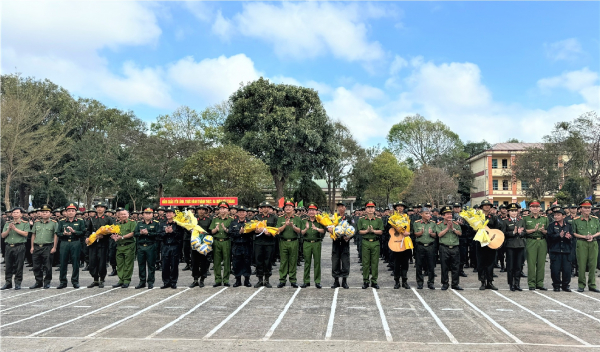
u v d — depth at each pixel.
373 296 11.02
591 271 11.64
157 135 40.56
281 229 12.34
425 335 7.55
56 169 38.25
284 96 40.19
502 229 12.00
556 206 13.89
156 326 8.21
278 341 7.22
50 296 11.31
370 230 12.16
